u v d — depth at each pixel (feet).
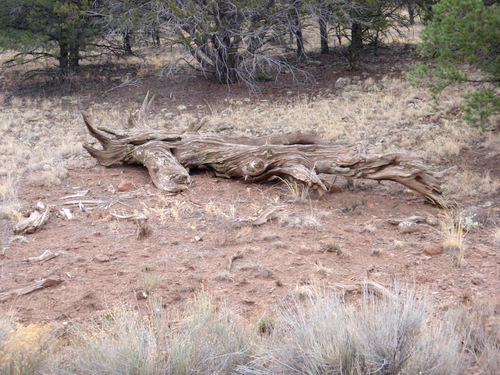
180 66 65.31
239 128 41.47
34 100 55.42
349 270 17.39
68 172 30.68
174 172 27.40
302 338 11.30
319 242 19.88
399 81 51.01
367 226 21.43
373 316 11.52
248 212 23.65
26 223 21.31
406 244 19.56
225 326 12.53
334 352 10.58
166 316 14.28
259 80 58.08
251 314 14.51
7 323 12.21
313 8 53.06
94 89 59.26
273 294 15.80
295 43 70.64
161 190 26.84
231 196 26.11
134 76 63.21
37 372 10.69
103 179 29.27
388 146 34.58
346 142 36.04
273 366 10.93
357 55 59.62
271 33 54.39
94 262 18.24
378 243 19.85
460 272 16.96
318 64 62.64
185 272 17.38
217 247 19.63
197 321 12.57
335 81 55.21
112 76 63.98
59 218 22.95
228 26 53.42
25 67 69.15
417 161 24.26
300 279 16.80
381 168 25.03
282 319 12.62
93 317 14.49
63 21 59.36
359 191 27.25
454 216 22.65
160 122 44.60
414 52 62.75
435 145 33.94
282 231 21.25
